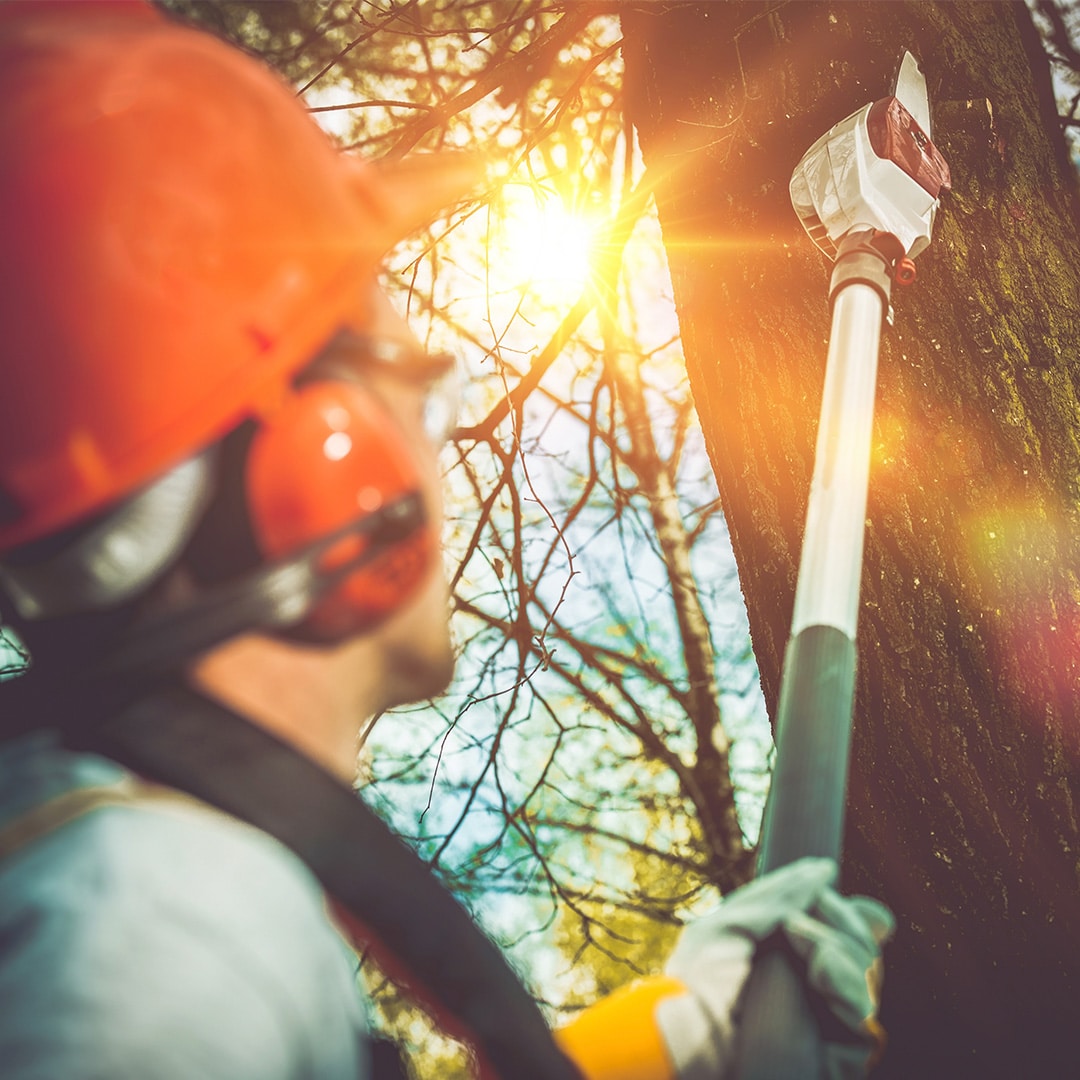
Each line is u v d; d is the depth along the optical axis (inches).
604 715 209.2
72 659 32.8
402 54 156.1
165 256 34.1
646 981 41.1
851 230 64.3
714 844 213.2
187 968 25.1
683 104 85.1
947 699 72.6
